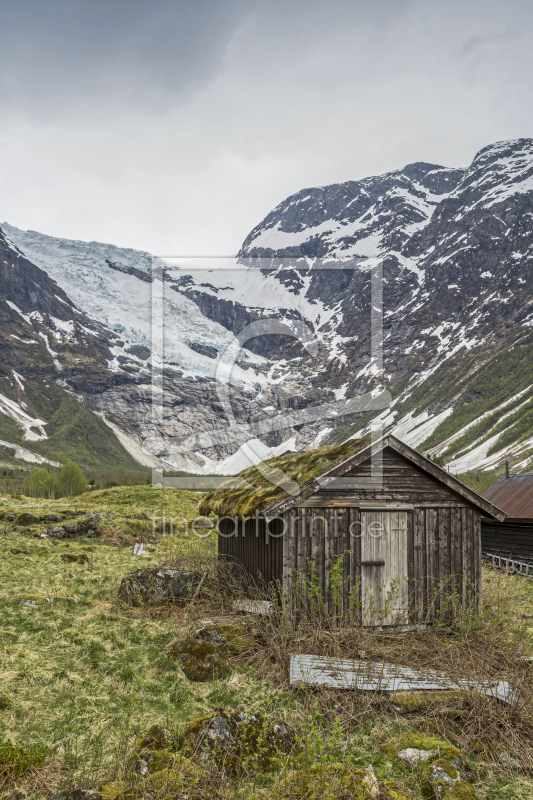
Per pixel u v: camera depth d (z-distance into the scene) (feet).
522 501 79.92
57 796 16.75
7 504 104.99
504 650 32.14
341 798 17.43
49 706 25.34
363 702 25.86
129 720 24.34
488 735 23.98
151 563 64.18
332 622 36.06
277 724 22.04
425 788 19.92
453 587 40.09
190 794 17.21
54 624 37.24
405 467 40.81
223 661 30.81
